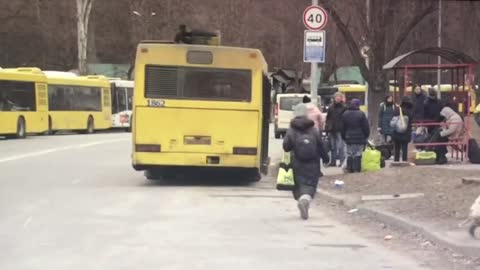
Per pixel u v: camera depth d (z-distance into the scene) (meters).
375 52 29.91
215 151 23.72
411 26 29.55
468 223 14.32
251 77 23.84
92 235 14.49
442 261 12.38
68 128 60.66
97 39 109.69
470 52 46.34
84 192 21.84
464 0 43.59
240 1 99.38
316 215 17.62
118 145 45.06
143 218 16.78
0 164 31.33
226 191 22.61
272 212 18.11
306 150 16.84
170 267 11.66
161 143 23.62
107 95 67.31
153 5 99.88
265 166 25.83
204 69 23.78
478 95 47.84
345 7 30.31
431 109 27.19
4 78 49.62
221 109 23.69
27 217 16.77
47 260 12.12
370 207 17.55
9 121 50.03
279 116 56.06
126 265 11.78
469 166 24.80
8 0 87.75
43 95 54.84
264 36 100.69
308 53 25.41
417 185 20.59
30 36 91.06
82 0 74.44
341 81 93.94
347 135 24.39
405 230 15.18
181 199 20.42
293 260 12.32
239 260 12.25
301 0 83.88
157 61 23.72
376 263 12.19
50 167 30.22
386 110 28.58
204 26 98.94
